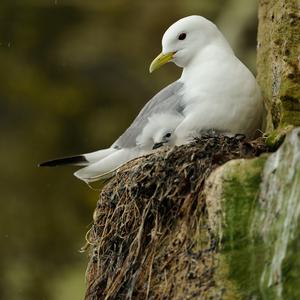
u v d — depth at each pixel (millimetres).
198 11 22422
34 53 23891
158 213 9742
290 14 10414
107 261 10375
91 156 12148
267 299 8164
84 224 22297
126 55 23312
